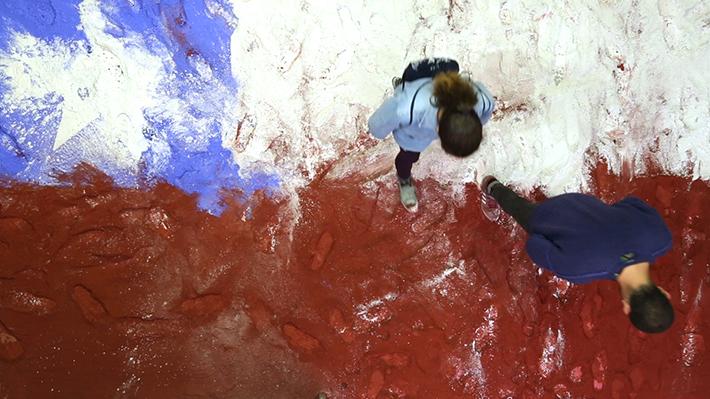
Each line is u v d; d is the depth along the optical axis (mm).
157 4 2973
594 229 2275
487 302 3357
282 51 3113
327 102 3244
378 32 3150
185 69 3098
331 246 3301
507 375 3322
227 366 3148
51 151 3090
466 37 3232
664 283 3523
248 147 3229
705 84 3570
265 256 3252
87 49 2990
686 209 3607
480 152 3361
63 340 3035
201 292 3186
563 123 3373
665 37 3469
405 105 2322
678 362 3529
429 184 3404
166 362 3105
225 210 3244
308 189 3311
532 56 3312
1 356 2965
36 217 3098
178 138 3174
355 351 3242
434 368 3275
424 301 3324
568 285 3420
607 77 3447
